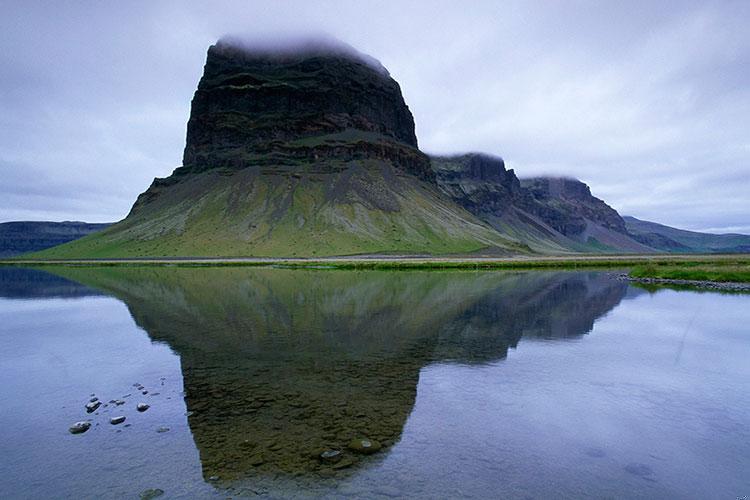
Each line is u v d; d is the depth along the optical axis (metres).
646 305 44.69
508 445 13.76
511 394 18.47
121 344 28.03
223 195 197.25
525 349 26.28
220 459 12.68
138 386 19.62
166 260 142.50
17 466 12.45
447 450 13.32
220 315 38.41
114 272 99.19
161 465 12.38
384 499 10.64
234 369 22.05
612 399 18.03
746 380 20.69
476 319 36.31
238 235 172.50
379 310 40.94
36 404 17.64
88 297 53.69
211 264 117.31
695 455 13.29
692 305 44.72
